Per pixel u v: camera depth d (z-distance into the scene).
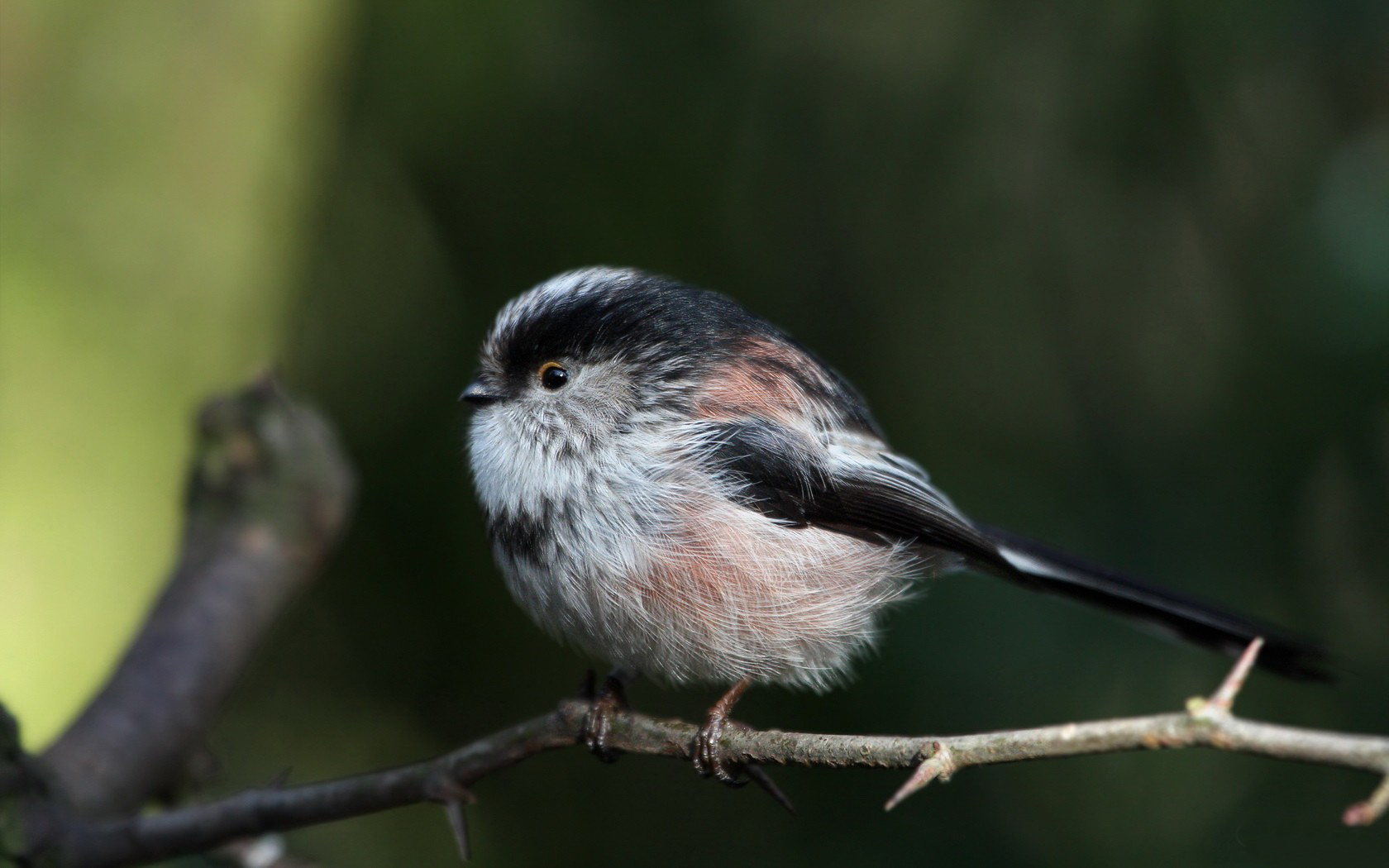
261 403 7.70
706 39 11.07
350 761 11.95
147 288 11.79
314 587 12.25
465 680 12.23
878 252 11.02
